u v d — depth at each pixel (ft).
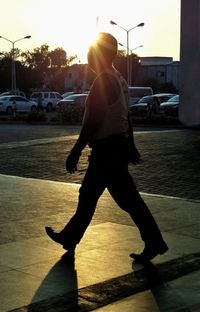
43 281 16.60
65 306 14.92
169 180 35.24
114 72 17.92
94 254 19.21
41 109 166.30
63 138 66.18
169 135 66.64
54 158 47.03
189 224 23.61
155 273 17.49
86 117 17.48
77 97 136.46
